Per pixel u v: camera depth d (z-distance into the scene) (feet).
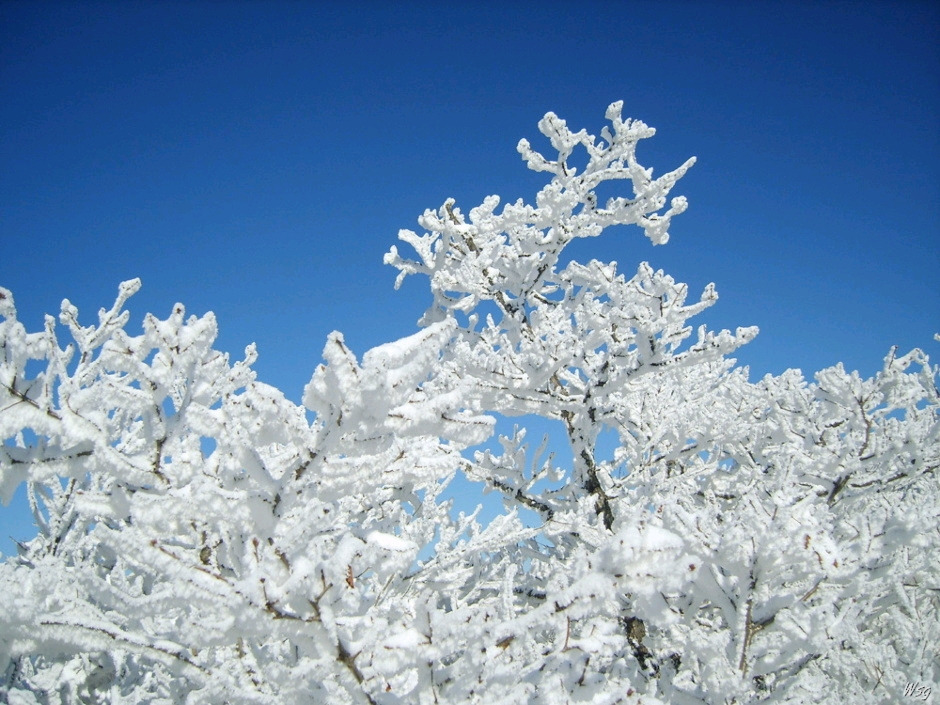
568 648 6.01
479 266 18.38
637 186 18.10
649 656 11.35
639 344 15.57
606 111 18.01
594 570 5.50
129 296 10.89
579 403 16.38
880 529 7.73
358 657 5.26
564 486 17.39
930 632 11.64
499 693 5.69
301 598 4.97
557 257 18.45
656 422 18.17
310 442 5.58
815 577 7.77
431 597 5.49
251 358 12.51
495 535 11.89
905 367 16.55
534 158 18.04
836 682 9.95
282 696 5.30
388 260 19.52
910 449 15.26
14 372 5.23
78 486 11.61
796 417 17.83
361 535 7.70
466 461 16.90
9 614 4.85
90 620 5.36
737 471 19.43
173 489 5.65
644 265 16.15
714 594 7.43
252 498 5.45
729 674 7.34
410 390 5.48
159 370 5.82
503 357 15.42
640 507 7.41
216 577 5.07
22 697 7.06
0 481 5.18
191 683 7.57
